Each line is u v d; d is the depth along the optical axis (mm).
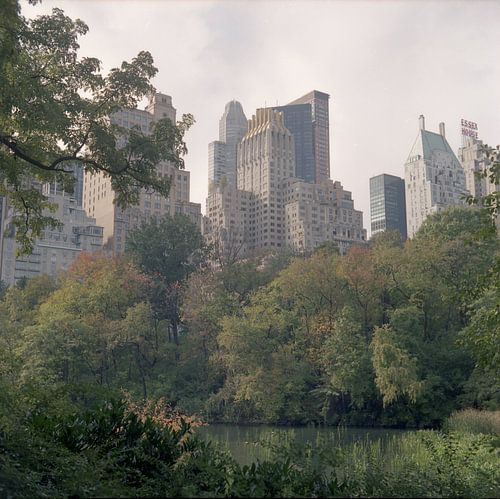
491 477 13977
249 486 8297
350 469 12844
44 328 63344
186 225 92312
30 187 25781
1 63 16875
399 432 51156
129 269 81500
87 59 23156
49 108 20297
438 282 60344
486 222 16438
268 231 195500
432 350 59156
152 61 24000
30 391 12922
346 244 195000
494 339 16469
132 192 25391
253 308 69812
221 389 67875
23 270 164500
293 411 62844
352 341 59594
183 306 81438
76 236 171000
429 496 10312
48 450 10320
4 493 9328
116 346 71312
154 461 10305
